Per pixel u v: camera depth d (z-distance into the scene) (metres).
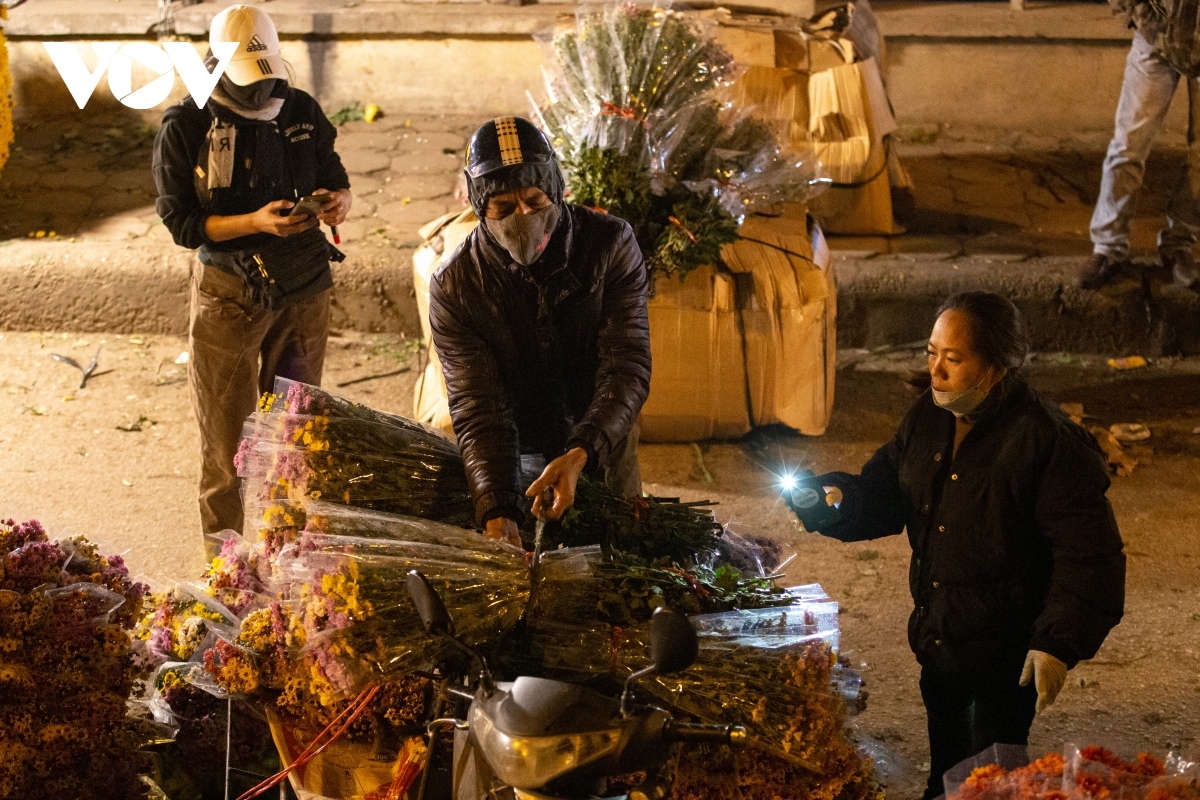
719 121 5.32
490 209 2.80
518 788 2.03
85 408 5.52
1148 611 4.23
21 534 2.91
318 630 2.53
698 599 2.64
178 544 4.59
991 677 2.80
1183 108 7.57
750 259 5.12
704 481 5.07
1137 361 5.97
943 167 7.24
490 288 3.00
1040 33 7.50
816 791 2.49
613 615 2.56
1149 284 6.02
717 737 2.08
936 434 2.81
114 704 2.69
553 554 2.64
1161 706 3.77
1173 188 6.00
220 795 3.08
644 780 2.16
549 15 7.64
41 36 7.54
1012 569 2.74
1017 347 2.64
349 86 7.82
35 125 7.64
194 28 7.52
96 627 2.70
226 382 4.04
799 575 4.46
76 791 2.65
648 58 5.14
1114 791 2.06
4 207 6.67
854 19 6.70
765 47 6.29
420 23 7.62
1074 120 7.71
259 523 2.91
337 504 2.85
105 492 4.92
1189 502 4.90
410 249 6.21
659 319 5.01
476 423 2.97
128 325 6.15
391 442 2.99
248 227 3.76
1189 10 5.30
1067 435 2.66
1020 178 7.13
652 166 5.00
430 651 2.52
